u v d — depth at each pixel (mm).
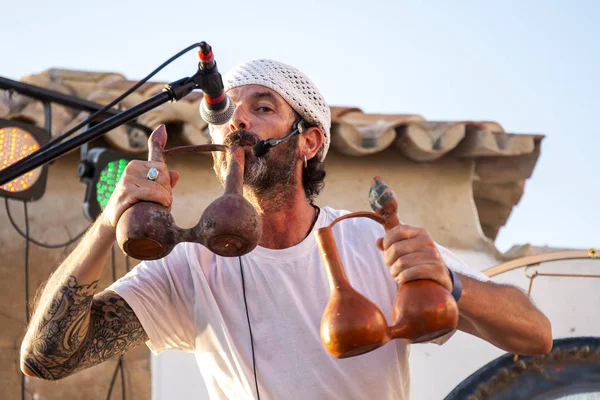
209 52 2424
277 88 2891
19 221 5316
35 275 5270
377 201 2371
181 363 5051
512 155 5758
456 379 3635
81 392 5109
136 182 2227
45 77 5590
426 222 5727
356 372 2662
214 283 2777
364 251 2822
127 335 2729
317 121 2986
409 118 5637
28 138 4723
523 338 2705
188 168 5484
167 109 5332
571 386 3527
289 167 2873
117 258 5344
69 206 5406
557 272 3771
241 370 2678
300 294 2742
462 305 2592
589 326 3701
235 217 2170
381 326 2201
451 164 5840
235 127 2840
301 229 2877
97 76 5727
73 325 2549
